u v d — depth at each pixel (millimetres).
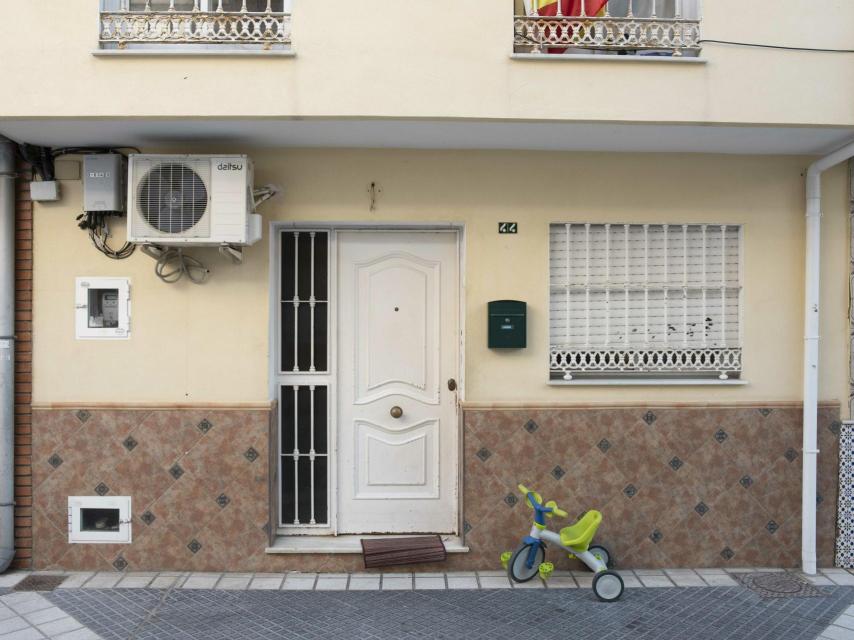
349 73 4613
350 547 5383
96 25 4574
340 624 4516
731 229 5594
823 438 5492
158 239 4891
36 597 4859
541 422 5379
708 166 5488
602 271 5559
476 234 5414
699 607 4793
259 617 4602
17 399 5297
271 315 5453
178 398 5336
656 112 4711
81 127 4789
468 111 4648
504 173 5418
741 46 4730
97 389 5328
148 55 4559
